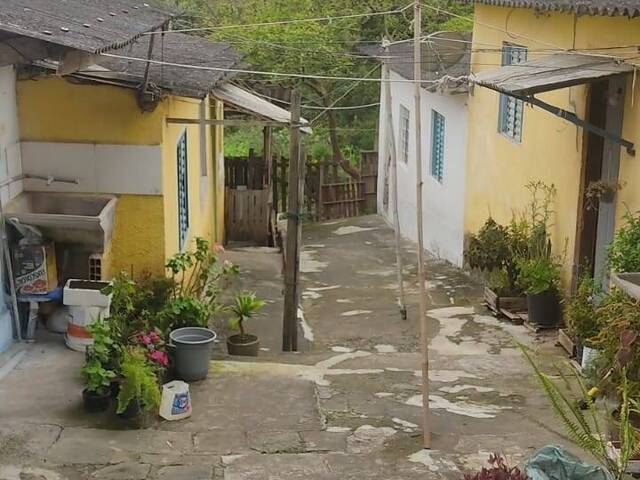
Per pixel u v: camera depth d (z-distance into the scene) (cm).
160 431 650
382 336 1048
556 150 1050
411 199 1748
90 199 845
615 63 855
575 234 994
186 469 585
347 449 632
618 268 796
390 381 810
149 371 664
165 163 860
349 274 1432
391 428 678
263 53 1811
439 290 1287
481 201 1345
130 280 814
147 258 858
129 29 717
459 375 842
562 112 860
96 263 819
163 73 869
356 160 2259
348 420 693
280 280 1316
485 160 1322
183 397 677
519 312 1091
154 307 813
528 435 664
